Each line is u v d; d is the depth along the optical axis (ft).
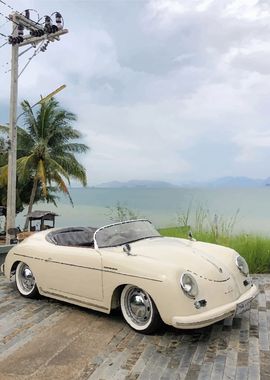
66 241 21.06
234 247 30.73
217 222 35.70
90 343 15.33
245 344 14.88
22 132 97.76
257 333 15.96
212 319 14.61
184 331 16.25
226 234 34.78
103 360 13.87
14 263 22.03
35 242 21.27
